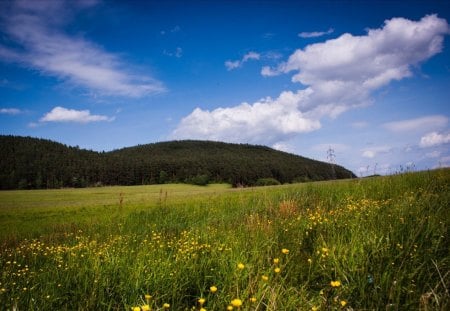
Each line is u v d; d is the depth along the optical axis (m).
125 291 3.72
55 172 114.12
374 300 3.25
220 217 11.08
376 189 10.54
